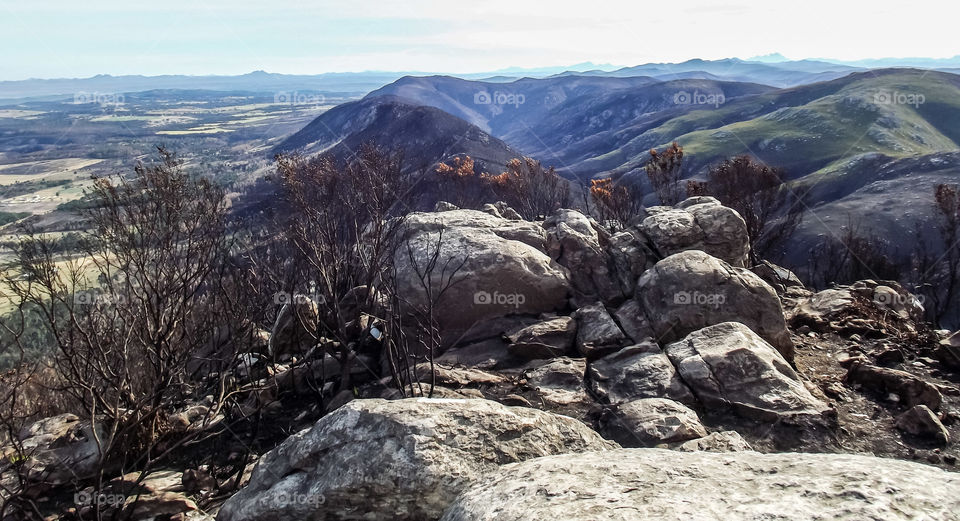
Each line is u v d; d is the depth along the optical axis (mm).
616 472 2998
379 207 8969
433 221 9742
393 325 7051
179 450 6309
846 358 7617
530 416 4062
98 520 4512
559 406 6438
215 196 7555
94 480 5488
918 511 2260
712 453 3305
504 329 8445
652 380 6535
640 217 11070
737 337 6730
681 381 6465
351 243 9148
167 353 6102
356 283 9227
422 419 3793
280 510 3648
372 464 3596
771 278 11672
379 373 7664
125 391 5852
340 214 9609
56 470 5582
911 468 2717
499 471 3396
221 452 6281
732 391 6184
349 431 3822
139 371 6680
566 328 8078
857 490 2443
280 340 8305
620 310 8336
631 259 9211
